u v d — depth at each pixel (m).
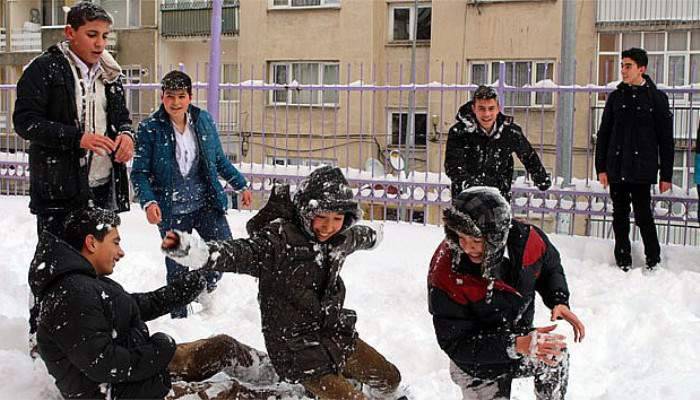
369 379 4.03
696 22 18.53
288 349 3.76
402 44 21.47
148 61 25.00
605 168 7.57
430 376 4.94
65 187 4.62
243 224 9.42
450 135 6.21
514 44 19.88
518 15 19.77
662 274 7.34
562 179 9.22
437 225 9.67
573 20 10.49
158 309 4.01
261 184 10.28
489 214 3.36
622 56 7.45
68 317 3.42
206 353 4.16
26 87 4.52
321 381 3.77
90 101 4.69
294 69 22.34
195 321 5.58
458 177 6.10
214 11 9.96
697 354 5.37
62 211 4.66
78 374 3.54
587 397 4.82
